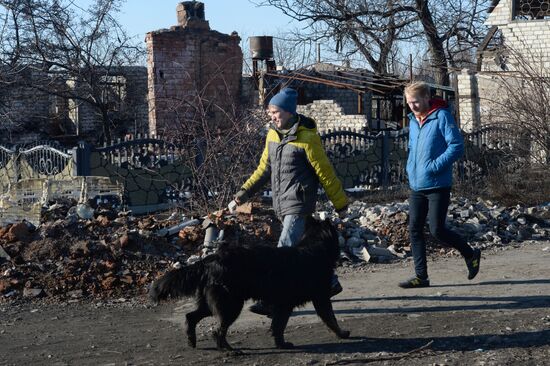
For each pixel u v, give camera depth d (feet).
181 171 42.68
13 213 32.81
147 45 81.51
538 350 18.80
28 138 92.22
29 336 21.34
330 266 19.25
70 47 67.97
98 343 20.40
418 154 24.16
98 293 26.37
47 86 68.39
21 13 66.23
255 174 21.79
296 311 23.15
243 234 30.58
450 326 21.06
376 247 31.83
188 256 29.22
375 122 98.68
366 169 51.34
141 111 84.17
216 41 85.10
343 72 93.45
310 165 20.36
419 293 24.99
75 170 40.78
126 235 28.58
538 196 46.32
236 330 21.35
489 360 18.03
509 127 51.47
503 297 24.14
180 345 19.97
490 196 47.75
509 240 35.99
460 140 23.36
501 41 80.89
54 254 27.91
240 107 55.36
